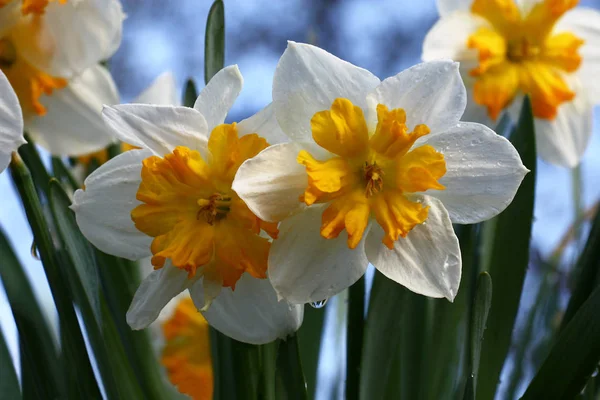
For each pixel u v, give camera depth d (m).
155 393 0.53
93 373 0.49
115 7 0.57
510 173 0.47
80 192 0.49
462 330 0.53
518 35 0.65
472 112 0.65
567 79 0.66
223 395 0.51
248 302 0.48
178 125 0.48
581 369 0.48
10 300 0.51
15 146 0.48
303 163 0.47
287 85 0.48
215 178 0.48
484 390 0.52
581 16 0.67
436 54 0.65
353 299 0.50
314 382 0.55
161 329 0.64
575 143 0.65
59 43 0.57
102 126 0.58
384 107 0.48
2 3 0.56
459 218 0.48
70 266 0.50
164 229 0.48
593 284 0.51
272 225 0.47
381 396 0.51
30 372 0.52
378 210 0.48
